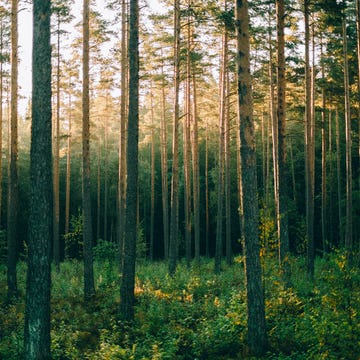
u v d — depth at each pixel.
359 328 8.85
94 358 9.71
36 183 9.00
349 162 22.20
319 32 23.77
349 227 21.86
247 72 10.60
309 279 18.67
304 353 9.55
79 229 26.27
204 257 41.47
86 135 17.42
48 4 9.19
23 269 25.56
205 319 12.34
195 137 31.44
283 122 15.77
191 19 23.56
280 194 15.58
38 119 9.06
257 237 10.51
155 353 9.76
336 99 26.89
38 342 8.81
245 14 10.62
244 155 10.55
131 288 13.70
